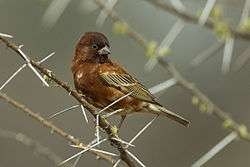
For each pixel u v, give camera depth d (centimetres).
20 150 1508
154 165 1530
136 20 1529
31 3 1530
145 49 944
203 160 861
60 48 1534
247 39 896
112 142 743
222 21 910
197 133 1545
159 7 919
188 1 1051
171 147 1542
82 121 1559
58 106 1569
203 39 1552
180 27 917
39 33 1530
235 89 1551
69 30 1532
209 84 1545
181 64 1525
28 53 1528
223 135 1531
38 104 1566
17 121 1559
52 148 1538
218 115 930
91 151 766
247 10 902
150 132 1548
